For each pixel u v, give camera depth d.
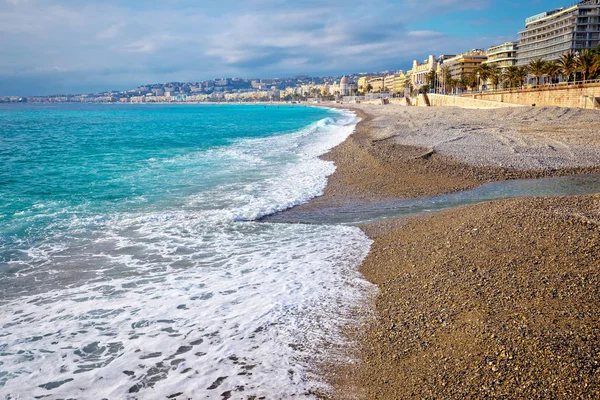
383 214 13.87
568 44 89.31
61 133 51.22
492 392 4.94
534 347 5.46
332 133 42.53
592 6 87.25
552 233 8.99
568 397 4.70
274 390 5.59
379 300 7.81
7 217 13.37
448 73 126.56
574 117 43.75
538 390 4.84
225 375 5.88
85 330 7.04
